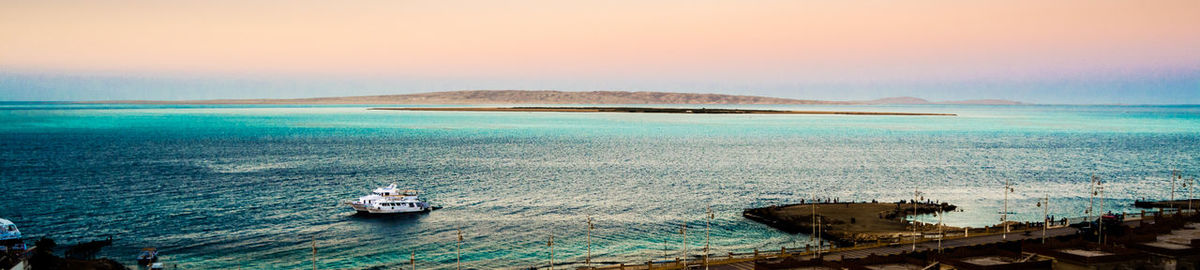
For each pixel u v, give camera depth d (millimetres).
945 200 159875
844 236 114312
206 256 105250
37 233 118812
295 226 126625
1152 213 136750
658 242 116438
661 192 170625
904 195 169000
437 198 159375
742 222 131125
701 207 148875
